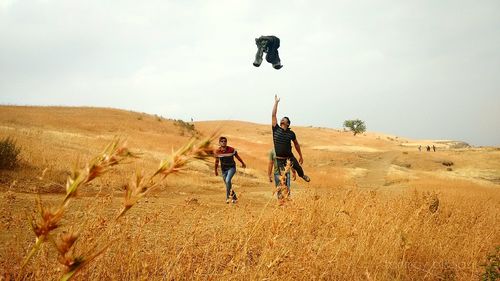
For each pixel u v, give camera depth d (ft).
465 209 27.86
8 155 35.96
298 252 10.65
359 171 137.08
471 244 16.24
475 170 178.91
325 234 13.80
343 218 16.55
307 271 9.84
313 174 93.30
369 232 14.58
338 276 11.48
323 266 11.30
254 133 344.69
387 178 112.37
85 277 7.92
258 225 11.87
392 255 13.42
